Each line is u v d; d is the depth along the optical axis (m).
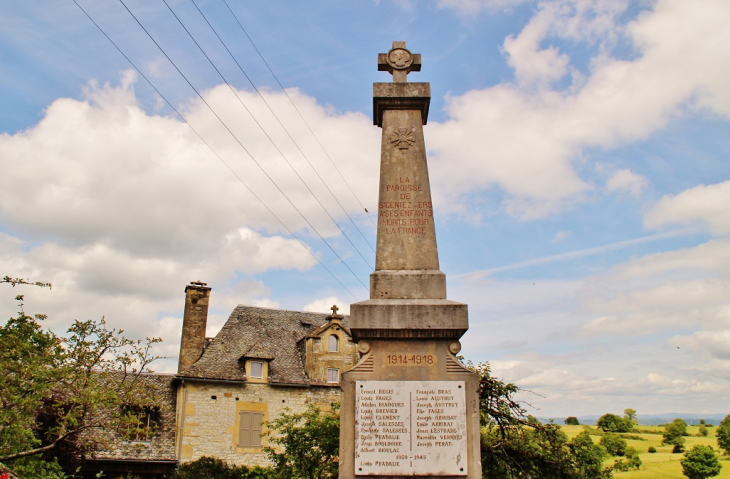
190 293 34.12
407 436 9.54
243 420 31.52
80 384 15.97
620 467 18.23
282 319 38.22
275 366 33.91
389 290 10.38
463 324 9.88
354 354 34.94
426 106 11.72
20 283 15.74
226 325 35.88
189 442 30.16
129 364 16.48
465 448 9.49
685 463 58.97
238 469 28.59
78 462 21.92
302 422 31.78
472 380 9.76
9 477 11.22
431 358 9.89
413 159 11.32
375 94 11.57
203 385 31.44
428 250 10.78
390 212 11.01
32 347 15.70
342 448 9.53
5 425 14.91
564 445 17.02
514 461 16.48
